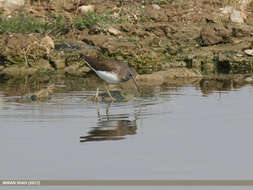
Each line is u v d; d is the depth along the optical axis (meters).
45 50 20.33
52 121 12.69
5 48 20.31
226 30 21.22
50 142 11.08
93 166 9.74
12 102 14.72
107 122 12.60
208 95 15.57
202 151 10.50
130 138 11.33
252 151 10.49
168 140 11.19
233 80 18.00
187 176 9.33
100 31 21.83
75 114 13.41
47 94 15.65
